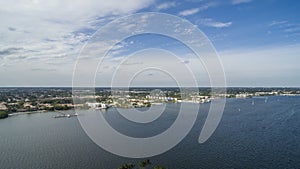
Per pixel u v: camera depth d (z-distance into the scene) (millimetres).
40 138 80000
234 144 68938
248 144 69250
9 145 72188
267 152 62500
